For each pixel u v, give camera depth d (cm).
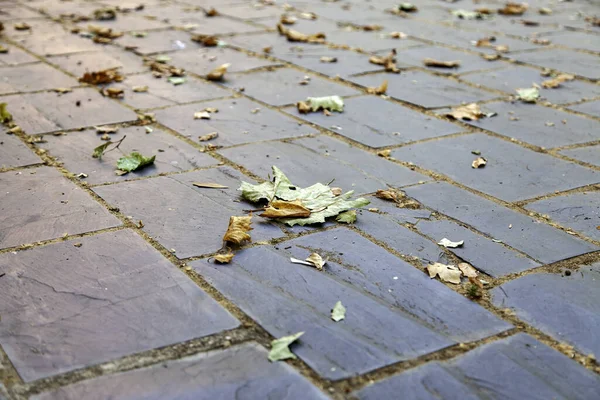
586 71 169
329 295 87
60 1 251
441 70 168
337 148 125
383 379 76
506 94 153
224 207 105
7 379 75
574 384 77
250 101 145
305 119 137
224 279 89
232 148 123
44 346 79
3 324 82
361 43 193
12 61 167
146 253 94
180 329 82
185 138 127
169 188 110
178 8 242
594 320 85
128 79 157
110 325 82
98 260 92
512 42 199
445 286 90
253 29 209
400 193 110
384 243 97
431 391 75
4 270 90
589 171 118
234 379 76
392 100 148
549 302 88
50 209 103
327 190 108
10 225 99
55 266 91
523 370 78
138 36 196
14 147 122
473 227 102
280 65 169
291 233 99
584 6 267
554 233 101
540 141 129
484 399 75
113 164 117
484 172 118
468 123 137
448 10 251
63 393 74
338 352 79
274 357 78
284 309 85
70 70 161
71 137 127
